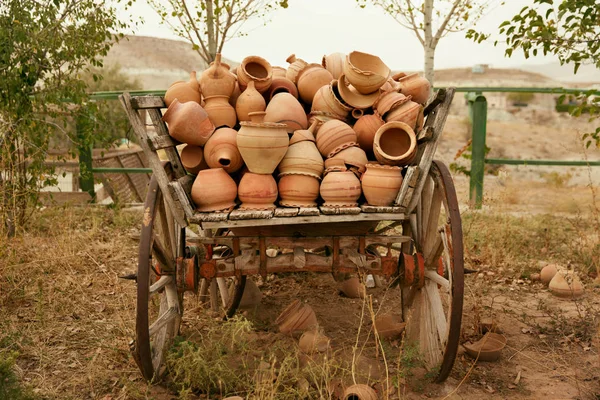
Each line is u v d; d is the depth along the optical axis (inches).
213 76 131.7
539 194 456.8
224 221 118.3
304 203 126.5
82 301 181.0
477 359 132.6
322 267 131.2
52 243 240.8
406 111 129.0
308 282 204.1
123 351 143.9
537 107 1667.1
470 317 172.6
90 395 125.5
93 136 283.1
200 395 124.2
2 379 115.5
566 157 943.7
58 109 283.3
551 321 170.2
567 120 1485.0
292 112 133.6
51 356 142.9
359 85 133.6
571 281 195.2
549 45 197.8
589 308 174.7
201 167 131.8
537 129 1203.9
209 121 127.6
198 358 120.5
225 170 128.2
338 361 134.6
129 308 176.7
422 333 138.1
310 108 152.2
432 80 332.5
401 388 126.3
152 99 123.6
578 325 167.5
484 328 159.3
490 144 1063.6
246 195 123.6
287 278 208.5
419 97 142.2
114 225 288.5
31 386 121.5
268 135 120.7
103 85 807.1
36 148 255.1
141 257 116.0
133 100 119.8
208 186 122.6
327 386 115.8
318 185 128.1
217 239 131.0
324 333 154.3
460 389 128.6
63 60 262.1
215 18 286.5
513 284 207.2
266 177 124.8
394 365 135.1
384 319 152.1
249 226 131.0
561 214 330.6
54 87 259.4
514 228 263.4
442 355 132.8
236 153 125.6
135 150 414.3
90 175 319.3
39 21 250.7
